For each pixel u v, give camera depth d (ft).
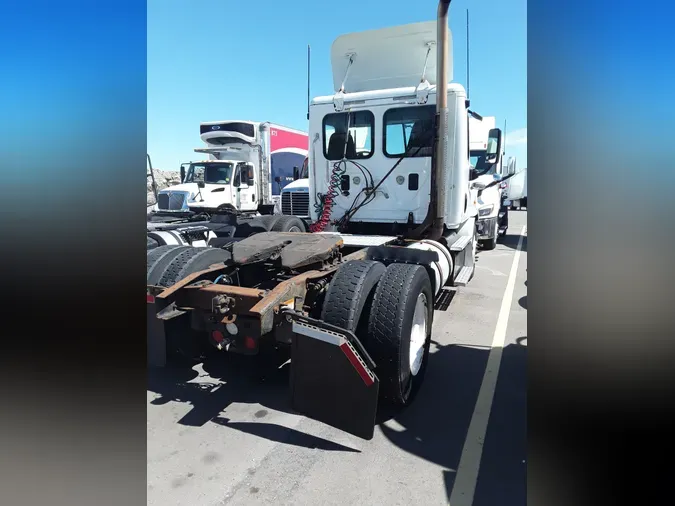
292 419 10.79
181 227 23.81
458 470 8.91
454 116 16.56
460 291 23.17
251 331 9.92
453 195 17.13
